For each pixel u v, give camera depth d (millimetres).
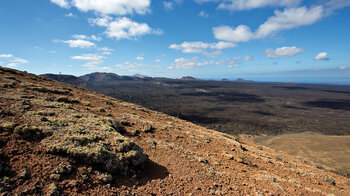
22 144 5230
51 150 5301
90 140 6441
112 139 7199
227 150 13867
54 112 8406
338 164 34812
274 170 11359
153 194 5496
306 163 19344
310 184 9773
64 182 4594
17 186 4035
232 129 86125
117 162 6066
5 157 4605
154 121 17234
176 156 9094
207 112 148625
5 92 10258
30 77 22078
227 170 9117
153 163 7797
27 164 4656
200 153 11180
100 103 18344
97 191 4824
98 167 5652
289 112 162000
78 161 5434
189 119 117125
